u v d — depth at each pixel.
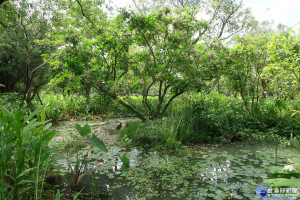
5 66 15.55
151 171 3.29
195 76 6.04
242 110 6.73
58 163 3.61
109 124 7.18
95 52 5.81
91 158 3.90
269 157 3.90
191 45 6.20
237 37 6.48
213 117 5.64
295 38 5.70
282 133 5.62
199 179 2.98
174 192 2.61
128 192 2.62
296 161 1.67
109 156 4.03
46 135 2.07
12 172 1.93
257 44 6.68
